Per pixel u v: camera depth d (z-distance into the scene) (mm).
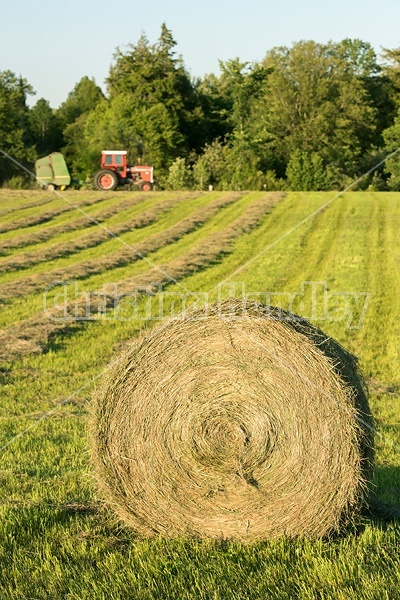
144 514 9250
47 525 9344
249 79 96812
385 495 10305
